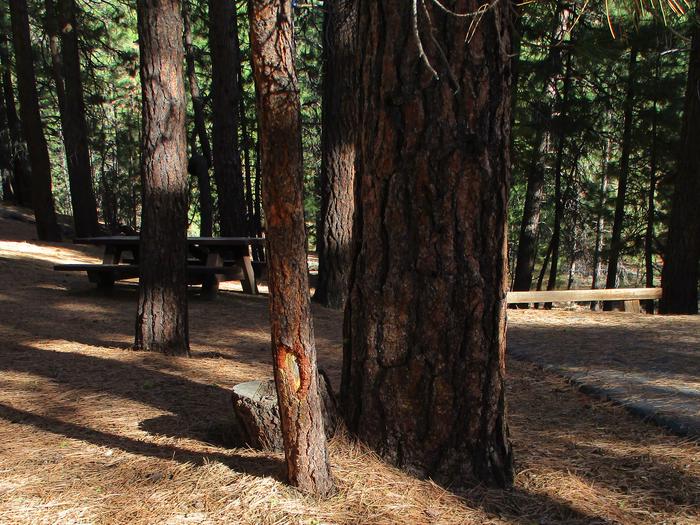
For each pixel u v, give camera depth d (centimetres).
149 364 562
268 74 249
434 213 307
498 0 278
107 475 318
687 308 1032
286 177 255
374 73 315
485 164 305
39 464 333
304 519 270
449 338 312
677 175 1041
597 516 286
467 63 300
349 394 344
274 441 341
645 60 1366
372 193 322
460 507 290
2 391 466
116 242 1012
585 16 1070
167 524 267
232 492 292
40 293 962
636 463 346
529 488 314
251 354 645
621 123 1753
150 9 573
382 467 320
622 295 1030
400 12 304
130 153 3225
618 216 1680
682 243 1027
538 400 482
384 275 321
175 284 614
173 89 597
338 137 980
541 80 1385
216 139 1445
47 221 1681
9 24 2209
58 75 1928
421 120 304
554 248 1756
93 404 442
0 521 271
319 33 1766
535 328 820
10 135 2395
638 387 498
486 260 311
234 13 1438
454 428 314
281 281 267
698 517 287
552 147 1714
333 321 874
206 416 418
